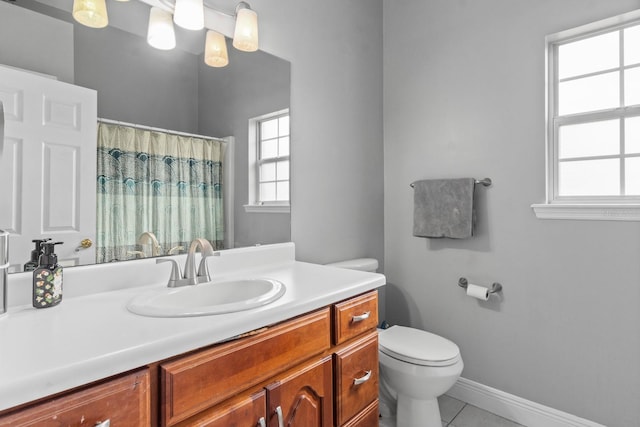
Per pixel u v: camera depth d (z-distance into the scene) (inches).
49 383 22.8
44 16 41.6
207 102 57.4
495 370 76.5
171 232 52.2
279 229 68.0
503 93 75.0
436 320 85.8
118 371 25.9
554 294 68.9
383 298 93.9
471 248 79.9
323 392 42.5
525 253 72.3
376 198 92.9
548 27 69.4
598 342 64.2
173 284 46.1
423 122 87.8
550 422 68.9
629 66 64.9
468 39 80.2
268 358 36.1
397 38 93.0
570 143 71.1
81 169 43.9
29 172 39.8
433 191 82.3
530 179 71.5
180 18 52.1
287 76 70.2
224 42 59.8
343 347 46.1
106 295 42.8
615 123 66.1
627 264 61.4
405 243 91.3
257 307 36.5
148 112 50.4
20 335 29.4
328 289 44.8
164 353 28.3
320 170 77.0
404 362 62.4
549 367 69.5
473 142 79.3
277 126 68.1
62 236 42.0
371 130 91.4
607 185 67.0
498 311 75.9
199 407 30.4
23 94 39.7
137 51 49.6
